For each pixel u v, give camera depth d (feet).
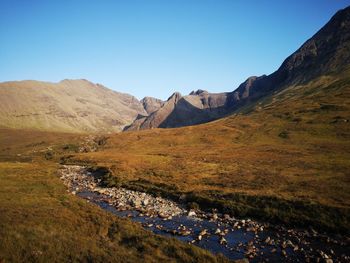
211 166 220.43
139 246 71.15
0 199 110.93
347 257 76.02
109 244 69.72
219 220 110.83
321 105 467.93
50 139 569.64
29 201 109.91
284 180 156.87
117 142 475.31
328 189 132.87
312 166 192.65
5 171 211.20
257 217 112.27
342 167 182.39
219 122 561.02
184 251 69.67
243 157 255.50
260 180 161.07
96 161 298.56
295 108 497.46
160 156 306.35
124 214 117.91
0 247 57.72
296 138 342.44
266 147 311.88
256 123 463.83
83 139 546.26
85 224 85.35
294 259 75.10
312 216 104.47
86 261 57.57
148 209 124.98
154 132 529.04
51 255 57.77
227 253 78.74
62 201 114.62
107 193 159.74
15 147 514.68
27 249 58.54
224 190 143.74
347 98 469.98
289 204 115.44
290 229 99.40
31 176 194.49
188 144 406.82
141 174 204.74
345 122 362.33
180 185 161.27
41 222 80.12
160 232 95.81
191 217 114.93
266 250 81.10
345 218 99.09
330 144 286.87
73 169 265.95
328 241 87.30
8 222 76.38
